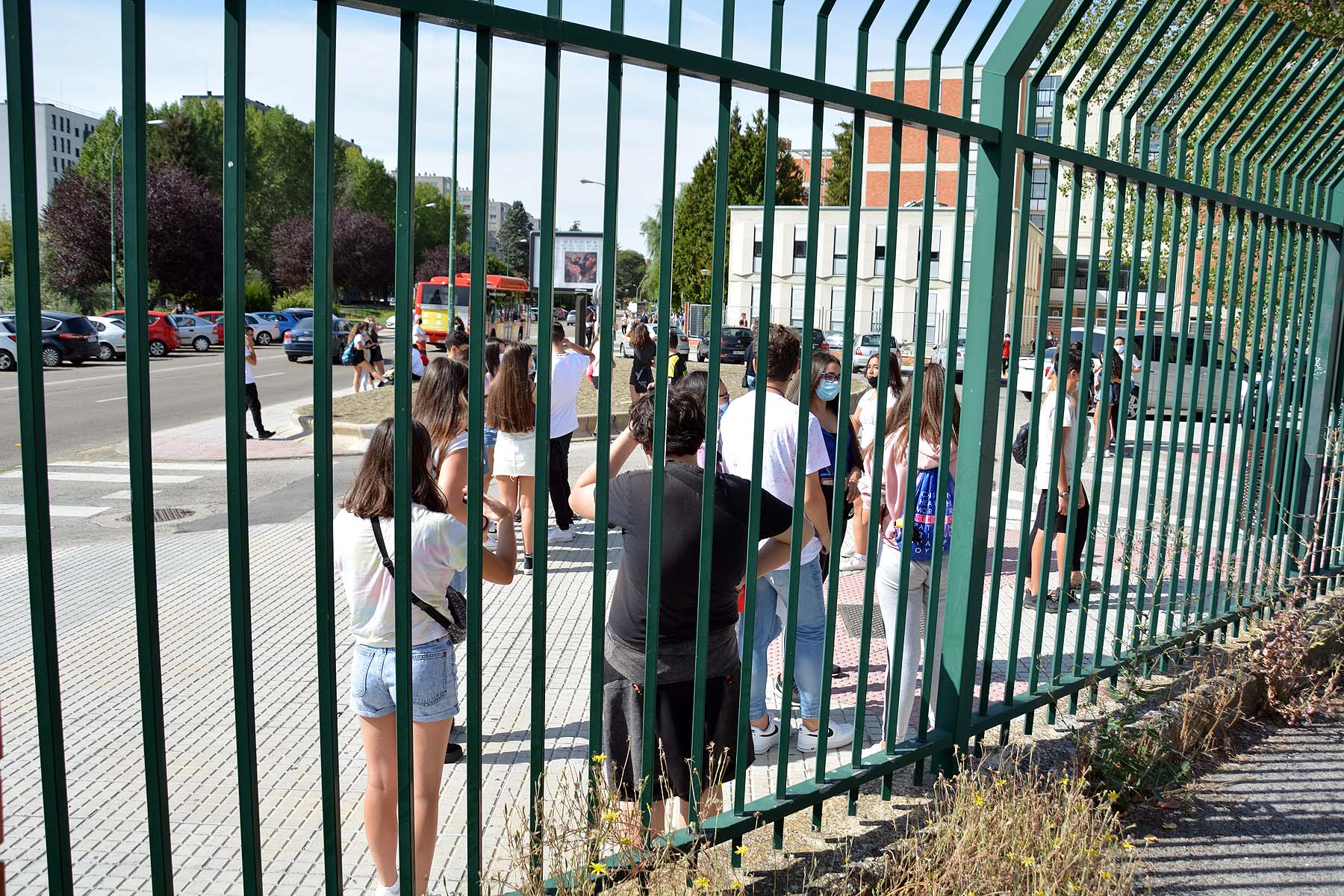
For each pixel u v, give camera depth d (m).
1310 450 4.97
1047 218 3.18
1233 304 4.13
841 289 37.69
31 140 1.39
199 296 58.06
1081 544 6.00
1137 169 3.46
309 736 4.16
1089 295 3.37
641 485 2.69
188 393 23.12
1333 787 3.60
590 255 21.80
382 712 2.84
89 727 4.20
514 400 6.59
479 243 1.86
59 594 6.25
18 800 3.59
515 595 6.25
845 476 2.68
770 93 2.27
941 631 3.84
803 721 4.14
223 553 7.43
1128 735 3.46
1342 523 5.28
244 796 1.73
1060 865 2.61
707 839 2.53
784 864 2.68
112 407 19.20
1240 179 4.06
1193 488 9.44
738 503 2.69
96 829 3.40
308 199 75.69
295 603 6.09
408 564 1.88
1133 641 3.87
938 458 3.72
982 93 2.91
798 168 60.16
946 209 34.84
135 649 5.18
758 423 2.44
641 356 12.77
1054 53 2.99
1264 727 4.11
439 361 4.13
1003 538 3.16
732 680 2.77
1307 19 4.77
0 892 1.45
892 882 2.59
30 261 1.41
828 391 4.39
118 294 51.19
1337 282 4.82
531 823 2.23
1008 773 3.06
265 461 12.46
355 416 15.65
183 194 56.09
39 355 1.43
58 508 9.50
